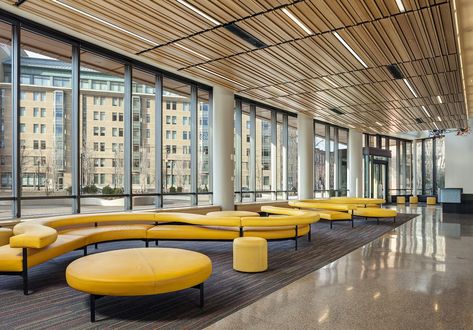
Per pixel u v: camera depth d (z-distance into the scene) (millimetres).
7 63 6629
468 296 4117
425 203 22609
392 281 4723
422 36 6215
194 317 3480
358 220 12203
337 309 3693
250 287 4453
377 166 20844
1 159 6574
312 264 5695
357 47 6750
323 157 17047
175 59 7652
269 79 9008
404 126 16266
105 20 5816
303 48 6883
